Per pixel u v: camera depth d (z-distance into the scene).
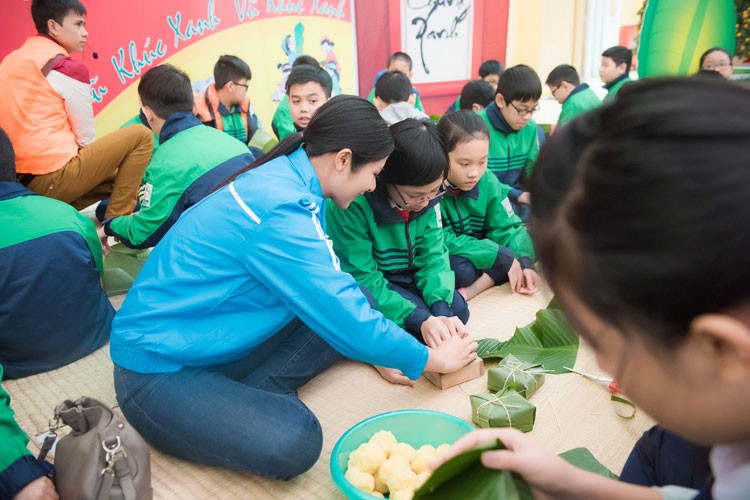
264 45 4.48
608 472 1.13
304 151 1.42
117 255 2.52
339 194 1.46
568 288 0.41
